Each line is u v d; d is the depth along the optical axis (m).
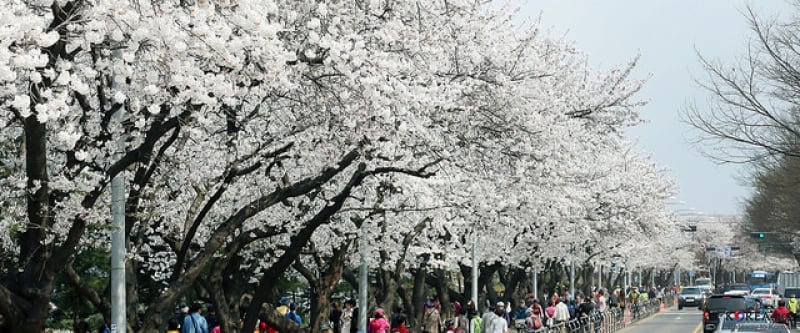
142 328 15.23
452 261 34.84
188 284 15.62
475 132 19.19
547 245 40.03
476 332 29.50
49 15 10.97
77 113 16.48
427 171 21.11
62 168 15.23
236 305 21.52
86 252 25.77
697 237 144.38
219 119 18.67
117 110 14.48
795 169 39.28
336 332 30.45
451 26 18.56
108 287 23.12
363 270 25.31
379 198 22.25
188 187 19.75
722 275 164.75
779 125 25.73
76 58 15.75
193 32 11.37
